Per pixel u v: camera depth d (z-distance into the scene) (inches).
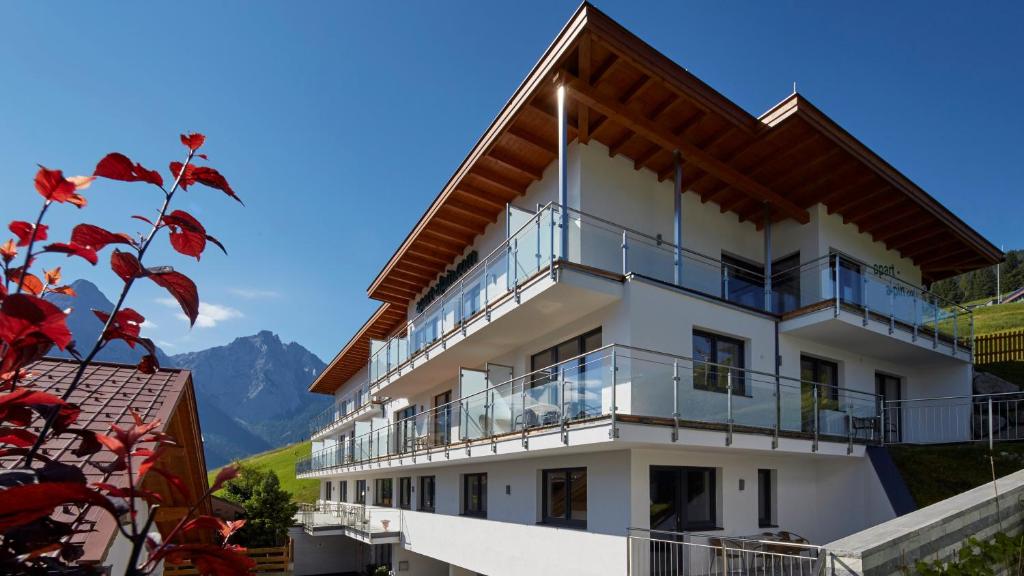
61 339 70.5
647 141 511.8
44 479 69.4
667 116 495.8
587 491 449.7
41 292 93.2
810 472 539.2
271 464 2632.9
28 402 75.3
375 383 869.8
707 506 459.5
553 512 491.8
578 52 437.7
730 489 466.6
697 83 470.3
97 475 144.5
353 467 981.8
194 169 91.7
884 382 666.2
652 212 538.9
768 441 440.1
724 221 597.6
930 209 613.3
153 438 83.4
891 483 488.4
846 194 588.4
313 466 1390.3
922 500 477.4
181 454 209.6
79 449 85.6
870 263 666.2
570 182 517.7
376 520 938.7
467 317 561.6
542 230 446.6
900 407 620.1
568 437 400.2
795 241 609.6
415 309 929.5
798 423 468.4
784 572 393.1
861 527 500.4
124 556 221.8
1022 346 855.7
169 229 92.0
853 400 528.1
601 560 419.8
